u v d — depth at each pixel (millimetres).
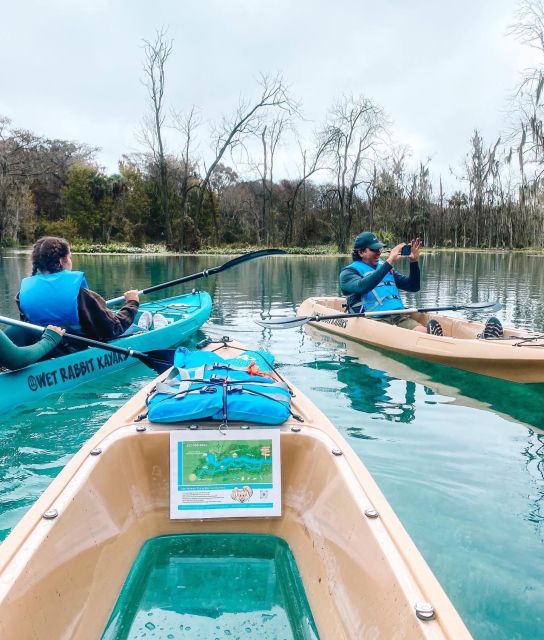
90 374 3859
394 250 4887
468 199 42562
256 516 1948
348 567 1443
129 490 1939
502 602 1595
